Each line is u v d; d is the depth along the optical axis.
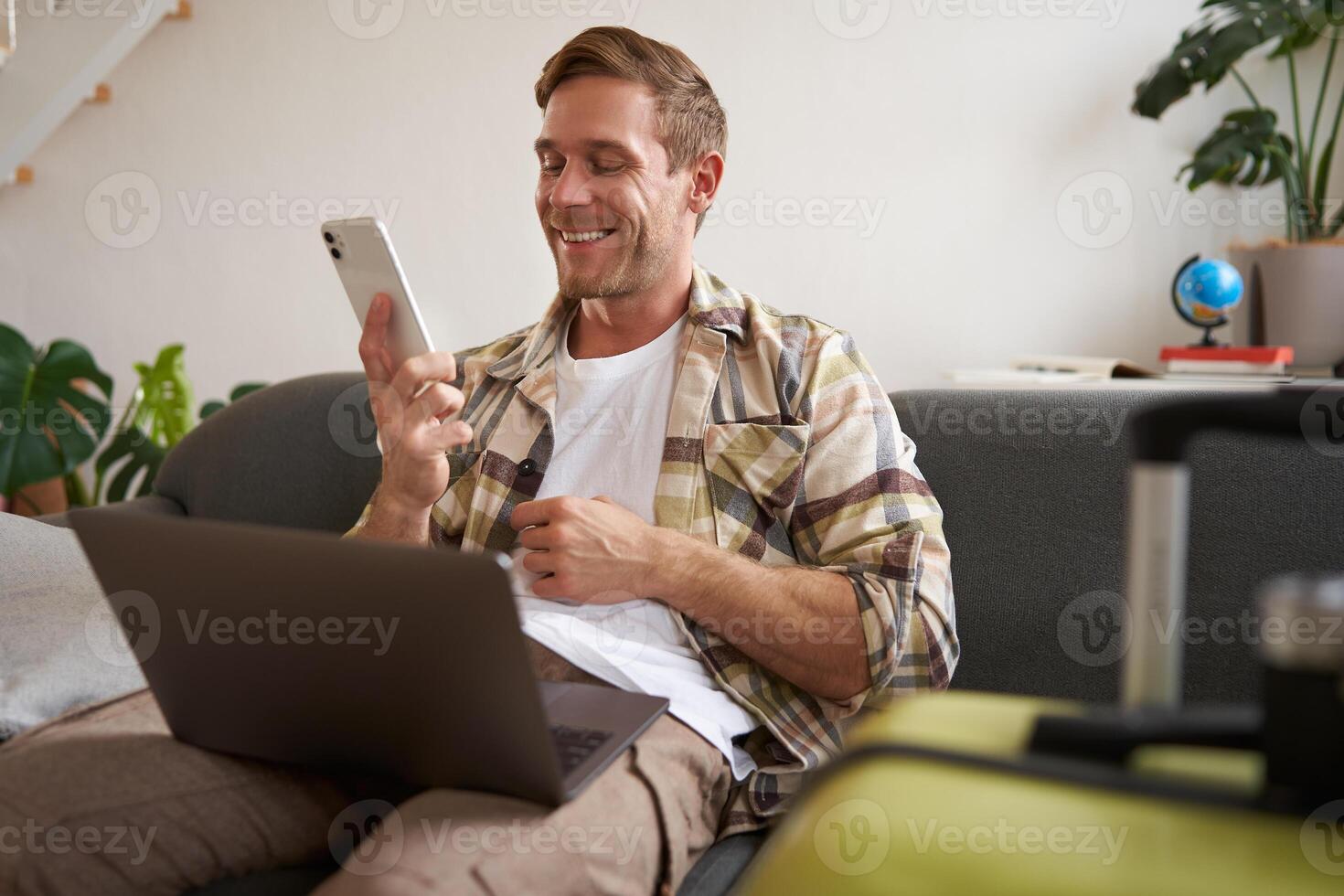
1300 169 2.10
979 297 2.42
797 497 1.21
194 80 2.94
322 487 1.69
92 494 3.11
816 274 2.52
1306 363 1.88
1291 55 2.11
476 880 0.77
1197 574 1.24
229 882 0.92
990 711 0.54
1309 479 1.21
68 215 3.07
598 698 1.03
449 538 1.35
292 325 2.99
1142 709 0.48
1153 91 2.06
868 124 2.45
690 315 1.30
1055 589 1.31
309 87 2.87
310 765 0.91
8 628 1.25
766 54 2.50
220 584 0.81
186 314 3.05
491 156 2.76
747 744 1.14
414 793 1.00
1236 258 2.00
